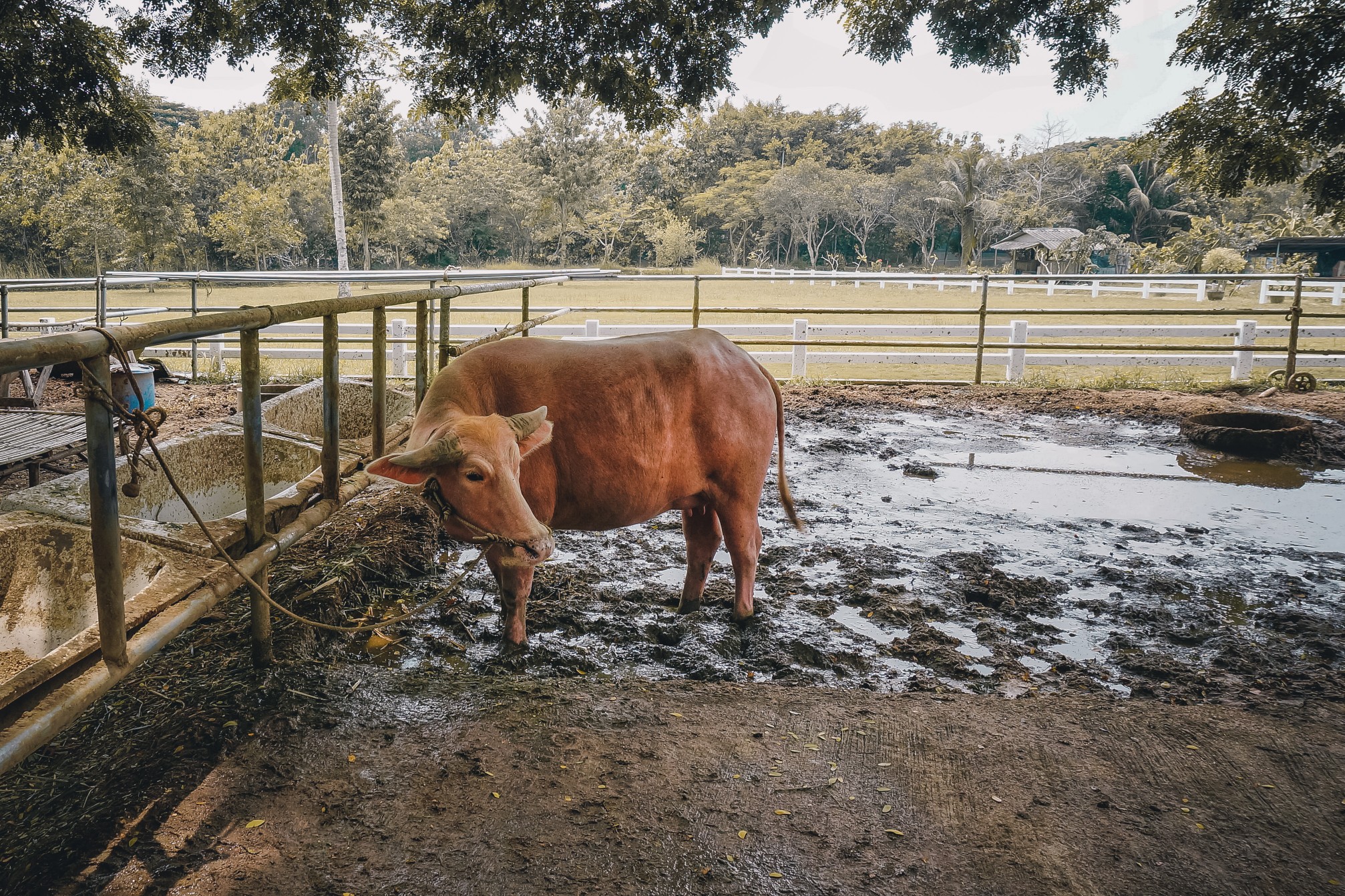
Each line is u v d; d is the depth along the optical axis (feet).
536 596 14.92
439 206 206.18
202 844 8.23
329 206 168.55
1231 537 18.75
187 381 36.04
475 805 8.98
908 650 13.17
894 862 8.28
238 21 32.78
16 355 6.11
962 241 234.17
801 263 252.83
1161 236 221.66
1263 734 10.78
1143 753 10.29
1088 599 15.42
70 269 142.00
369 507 18.61
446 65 34.60
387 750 9.98
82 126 33.35
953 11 27.45
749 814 8.97
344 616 13.71
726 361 13.01
